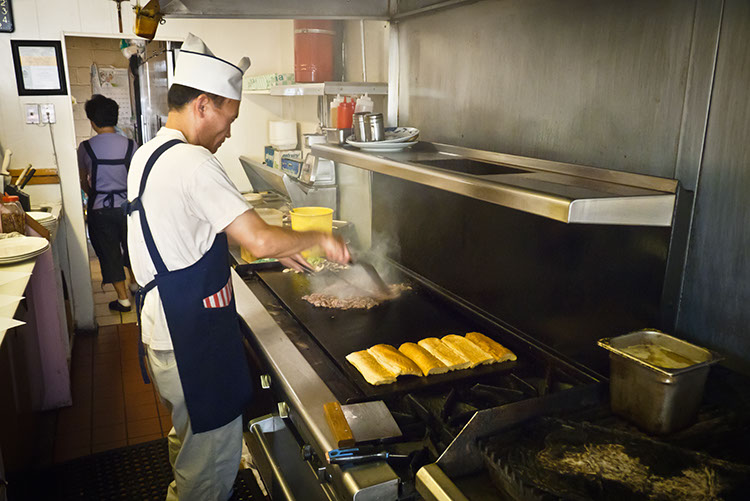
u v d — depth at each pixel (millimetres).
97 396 3314
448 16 2195
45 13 3740
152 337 1815
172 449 2197
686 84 1339
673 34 1354
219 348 1828
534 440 1192
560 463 1107
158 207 1650
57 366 3111
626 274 1495
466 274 2172
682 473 1068
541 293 1800
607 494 1018
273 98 4832
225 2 2168
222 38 4520
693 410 1214
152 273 1753
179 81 1754
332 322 2018
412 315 2092
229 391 1872
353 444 1265
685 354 1272
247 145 4848
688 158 1357
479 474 1203
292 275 2549
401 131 2305
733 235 1294
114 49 6723
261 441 2047
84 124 6797
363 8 2434
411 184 2479
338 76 3654
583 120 1637
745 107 1232
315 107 4090
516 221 1878
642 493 1017
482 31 2016
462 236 2170
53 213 3650
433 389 1581
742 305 1301
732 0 1225
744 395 1288
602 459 1113
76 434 2926
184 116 1776
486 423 1203
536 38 1776
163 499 2412
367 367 1623
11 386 2264
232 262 3291
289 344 1847
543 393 1534
